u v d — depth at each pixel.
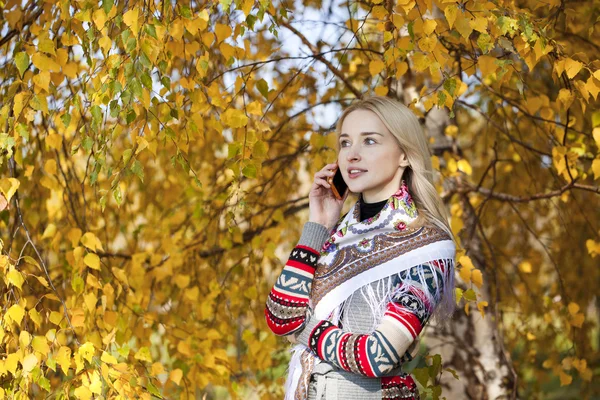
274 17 2.12
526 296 4.20
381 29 2.33
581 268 4.52
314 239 1.98
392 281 1.83
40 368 2.05
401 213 1.90
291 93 3.22
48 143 2.35
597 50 3.07
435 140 3.45
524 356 4.18
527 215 4.79
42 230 2.99
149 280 3.11
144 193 3.88
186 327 3.02
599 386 4.07
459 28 1.98
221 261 3.64
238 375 3.26
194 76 2.24
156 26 1.96
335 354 1.76
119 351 2.23
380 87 2.48
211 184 3.69
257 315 3.58
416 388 1.92
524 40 2.08
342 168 1.98
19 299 2.07
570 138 3.23
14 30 2.47
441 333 3.38
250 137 2.20
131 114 1.96
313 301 1.92
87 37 2.09
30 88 2.08
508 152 4.37
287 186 3.89
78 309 2.24
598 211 4.49
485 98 3.74
